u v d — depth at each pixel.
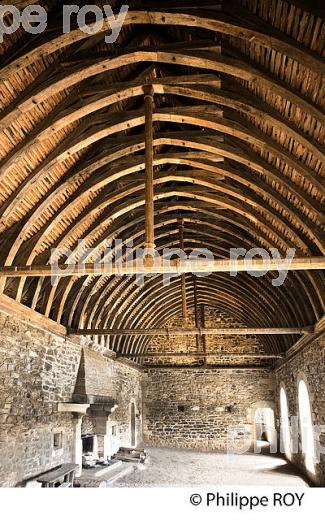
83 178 8.51
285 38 5.14
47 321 9.57
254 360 18.69
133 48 6.09
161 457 15.37
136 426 17.27
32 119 6.73
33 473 8.52
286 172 7.33
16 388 8.12
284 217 8.42
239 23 5.29
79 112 6.78
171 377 18.81
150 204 6.36
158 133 8.05
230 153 7.71
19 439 8.07
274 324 14.39
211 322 18.86
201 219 11.12
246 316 17.61
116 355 14.54
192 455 16.09
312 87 5.57
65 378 10.53
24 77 6.05
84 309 11.31
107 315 13.07
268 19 5.22
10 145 6.77
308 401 11.38
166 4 5.40
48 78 6.16
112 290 12.38
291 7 4.87
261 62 5.88
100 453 12.78
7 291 8.23
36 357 9.05
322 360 9.56
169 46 6.07
